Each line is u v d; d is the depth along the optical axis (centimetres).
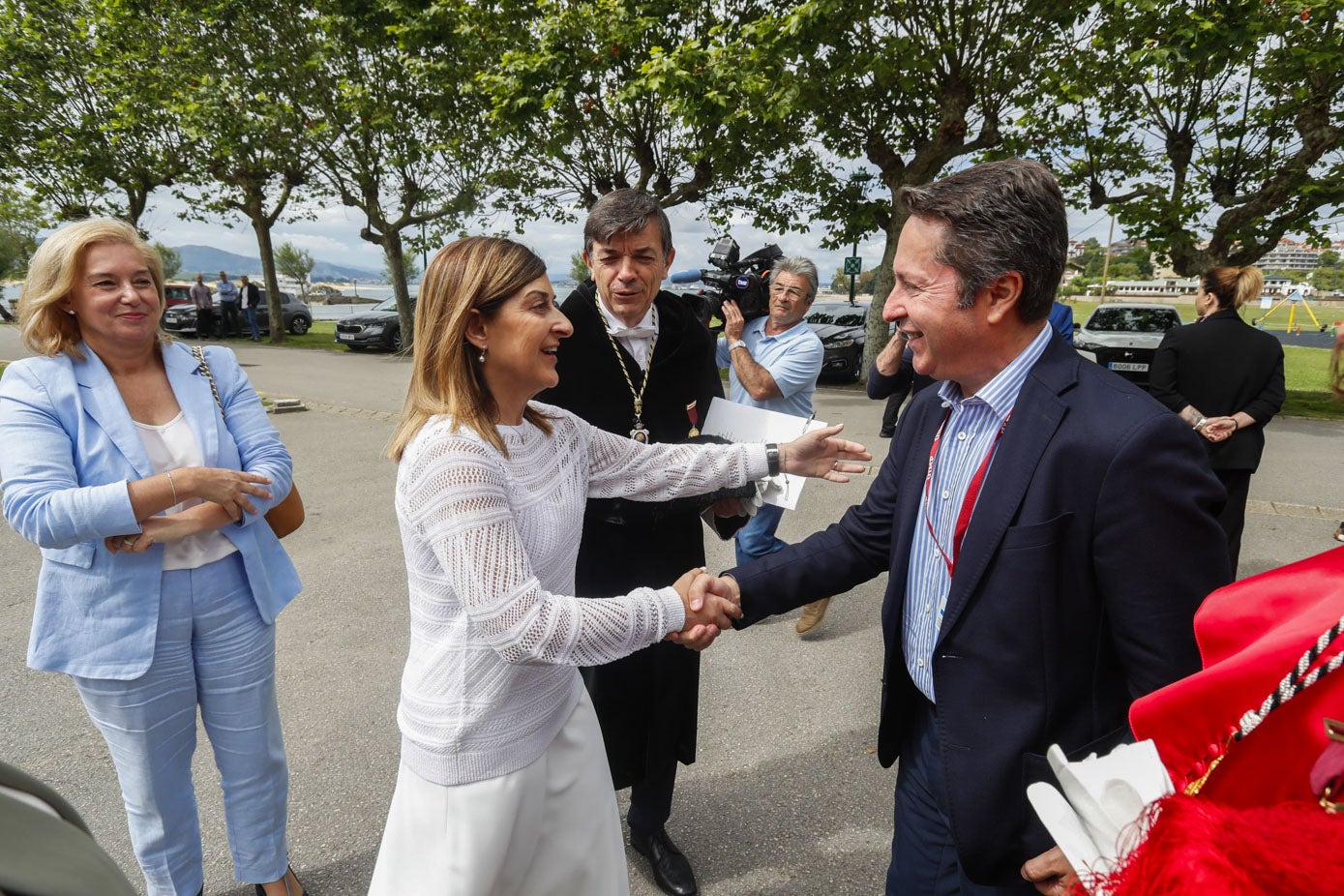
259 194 1792
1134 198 1130
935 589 132
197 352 188
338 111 1375
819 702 312
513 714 127
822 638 368
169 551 169
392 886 131
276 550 192
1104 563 108
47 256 161
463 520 114
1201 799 70
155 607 167
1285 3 801
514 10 1069
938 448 135
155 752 175
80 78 1614
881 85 982
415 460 120
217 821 242
